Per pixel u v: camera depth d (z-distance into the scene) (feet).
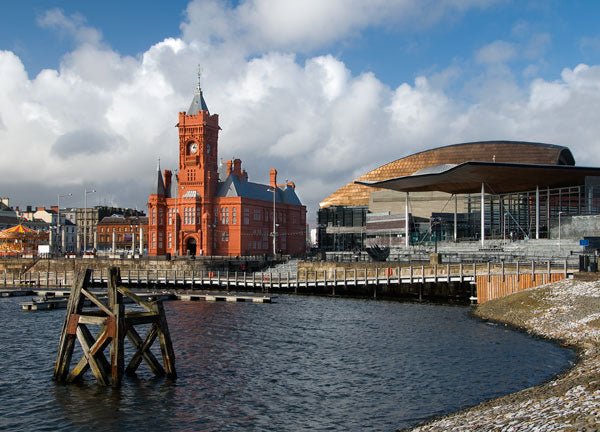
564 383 81.35
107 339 96.02
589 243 267.39
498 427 59.47
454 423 68.54
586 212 298.15
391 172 525.75
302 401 89.25
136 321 98.63
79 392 93.81
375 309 204.33
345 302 231.30
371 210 463.42
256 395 92.53
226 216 409.28
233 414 83.35
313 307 212.84
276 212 457.27
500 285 199.82
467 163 284.41
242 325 166.09
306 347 131.75
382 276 252.62
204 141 407.85
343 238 492.95
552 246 270.26
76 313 99.60
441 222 391.04
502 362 110.83
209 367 111.65
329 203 553.23
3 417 82.43
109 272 96.63
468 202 405.59
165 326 102.73
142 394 92.84
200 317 184.14
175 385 98.12
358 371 107.65
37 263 379.14
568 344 123.85
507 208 390.01
